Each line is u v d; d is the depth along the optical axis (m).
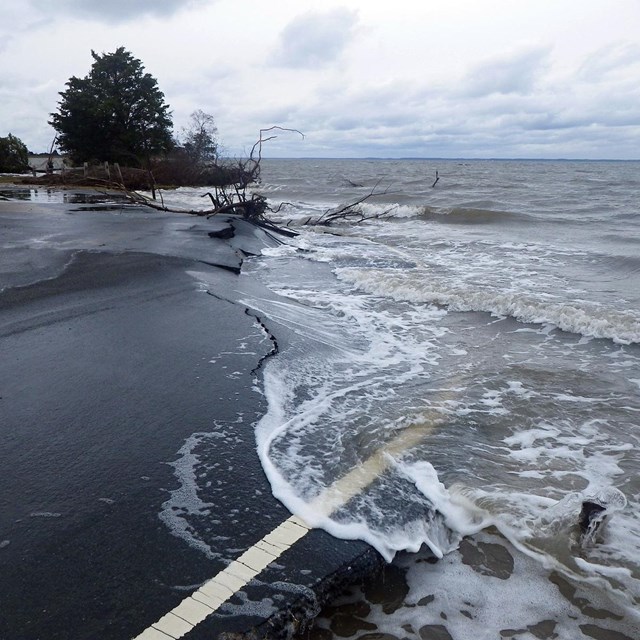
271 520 2.99
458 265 11.56
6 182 34.19
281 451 3.70
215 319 6.49
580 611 2.63
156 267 8.84
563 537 3.08
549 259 12.13
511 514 3.25
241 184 20.88
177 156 40.56
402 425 4.30
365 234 17.17
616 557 2.96
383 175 63.97
